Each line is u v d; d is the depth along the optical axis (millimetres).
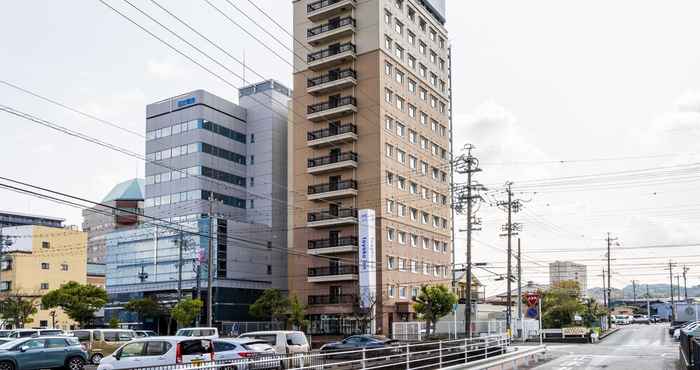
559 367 33500
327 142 70938
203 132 86438
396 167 71438
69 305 63688
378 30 70250
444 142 83438
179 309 57375
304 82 75125
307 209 73062
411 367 27422
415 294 72125
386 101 70562
